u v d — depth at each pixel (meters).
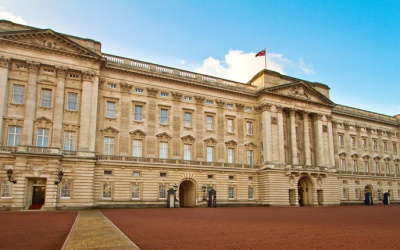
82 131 43.72
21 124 41.25
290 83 61.44
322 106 65.69
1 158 38.78
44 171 39.47
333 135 71.94
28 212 35.56
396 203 78.12
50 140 42.34
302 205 61.88
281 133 59.09
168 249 13.05
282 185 56.66
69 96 44.75
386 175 78.06
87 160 42.97
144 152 49.12
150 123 50.50
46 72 43.59
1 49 41.22
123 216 29.78
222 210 41.38
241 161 57.28
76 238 15.06
